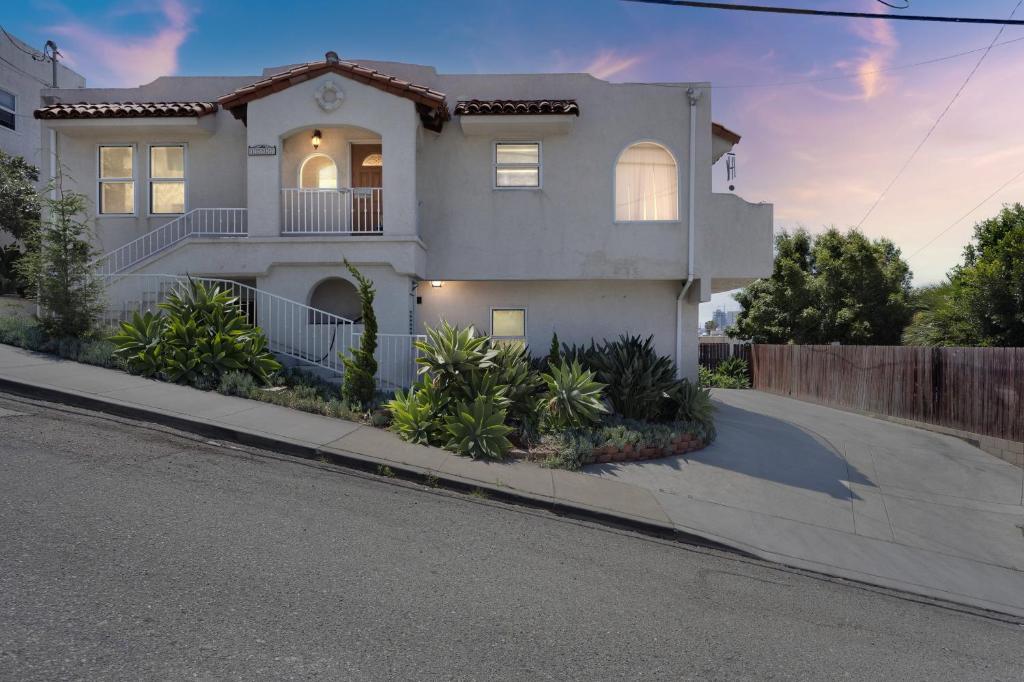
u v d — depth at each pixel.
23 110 19.11
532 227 11.97
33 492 4.80
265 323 10.90
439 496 6.25
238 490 5.46
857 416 13.80
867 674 3.72
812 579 5.58
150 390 7.87
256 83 11.80
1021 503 8.44
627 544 5.75
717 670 3.54
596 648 3.63
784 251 26.33
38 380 7.45
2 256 14.92
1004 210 17.83
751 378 20.23
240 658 3.06
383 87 10.99
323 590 3.91
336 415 8.34
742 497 7.59
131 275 9.99
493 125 11.48
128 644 3.07
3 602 3.32
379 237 10.82
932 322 15.28
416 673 3.12
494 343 9.30
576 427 8.78
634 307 12.54
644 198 12.10
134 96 12.45
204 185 12.20
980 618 5.18
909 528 7.29
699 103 12.05
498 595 4.20
